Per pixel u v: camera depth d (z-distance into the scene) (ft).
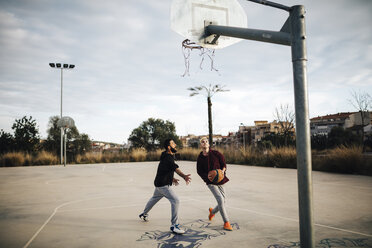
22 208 20.22
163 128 195.00
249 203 21.02
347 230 13.94
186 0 15.81
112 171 51.24
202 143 14.82
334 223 15.24
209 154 14.76
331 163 41.45
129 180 37.27
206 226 14.97
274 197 23.41
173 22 15.78
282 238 12.81
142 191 27.94
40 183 34.76
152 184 33.19
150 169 55.26
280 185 30.27
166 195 14.26
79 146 128.57
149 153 92.79
